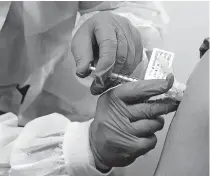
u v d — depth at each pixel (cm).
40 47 82
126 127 55
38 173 60
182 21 112
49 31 81
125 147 55
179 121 50
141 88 54
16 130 70
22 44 82
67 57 87
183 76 103
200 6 113
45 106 92
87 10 86
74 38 65
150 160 90
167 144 52
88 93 91
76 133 62
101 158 58
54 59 84
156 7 92
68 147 60
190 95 49
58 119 68
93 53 65
